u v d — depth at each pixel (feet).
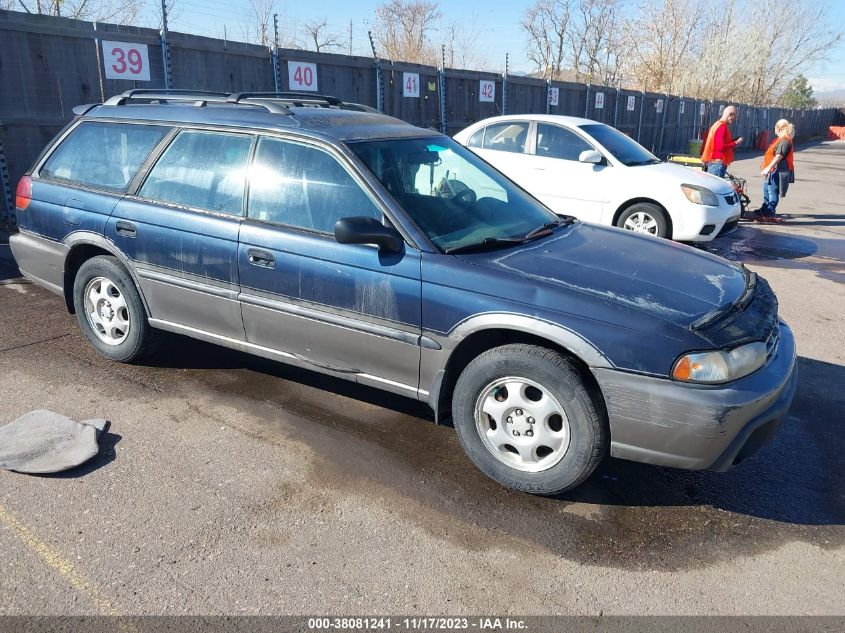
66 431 12.01
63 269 15.34
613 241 13.17
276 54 33.55
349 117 13.82
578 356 10.01
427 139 14.05
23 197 15.98
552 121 29.68
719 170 37.63
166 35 28.91
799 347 18.28
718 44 131.85
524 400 10.62
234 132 13.23
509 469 10.88
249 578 8.85
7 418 12.58
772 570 9.45
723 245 31.78
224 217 12.99
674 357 9.64
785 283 25.00
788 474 11.97
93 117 15.47
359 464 11.66
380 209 11.64
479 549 9.62
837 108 206.18
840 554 9.86
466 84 47.14
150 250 13.80
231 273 12.87
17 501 10.20
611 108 69.31
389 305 11.34
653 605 8.68
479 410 11.01
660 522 10.44
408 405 13.92
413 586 8.85
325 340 12.20
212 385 14.44
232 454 11.78
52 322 17.63
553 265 11.25
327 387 14.58
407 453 12.09
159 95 16.14
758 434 10.25
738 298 11.10
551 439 10.53
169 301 13.91
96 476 10.94
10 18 24.71
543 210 14.48
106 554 9.17
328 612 8.35
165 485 10.78
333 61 36.50
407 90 41.78
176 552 9.27
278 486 10.90
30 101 25.93
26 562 8.95
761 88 144.87
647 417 9.81
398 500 10.68
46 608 8.19
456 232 11.93
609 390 9.89
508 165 30.04
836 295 23.54
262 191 12.72
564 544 9.80
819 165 84.69
